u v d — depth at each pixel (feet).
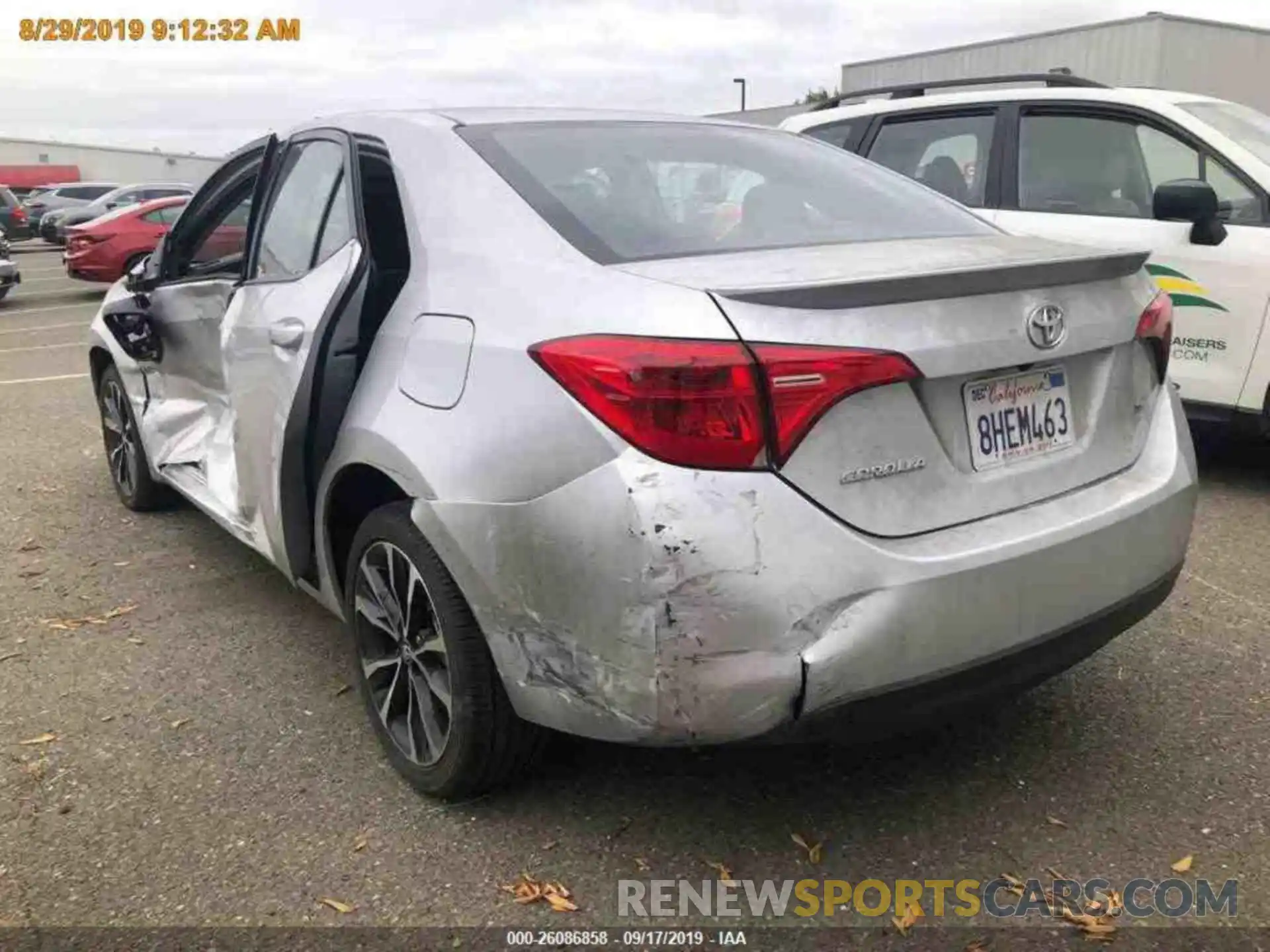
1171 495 8.68
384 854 8.36
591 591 7.03
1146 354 9.01
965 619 7.27
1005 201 18.88
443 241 8.85
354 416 8.91
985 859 8.19
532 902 7.82
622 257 7.94
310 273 10.25
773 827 8.61
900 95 21.70
